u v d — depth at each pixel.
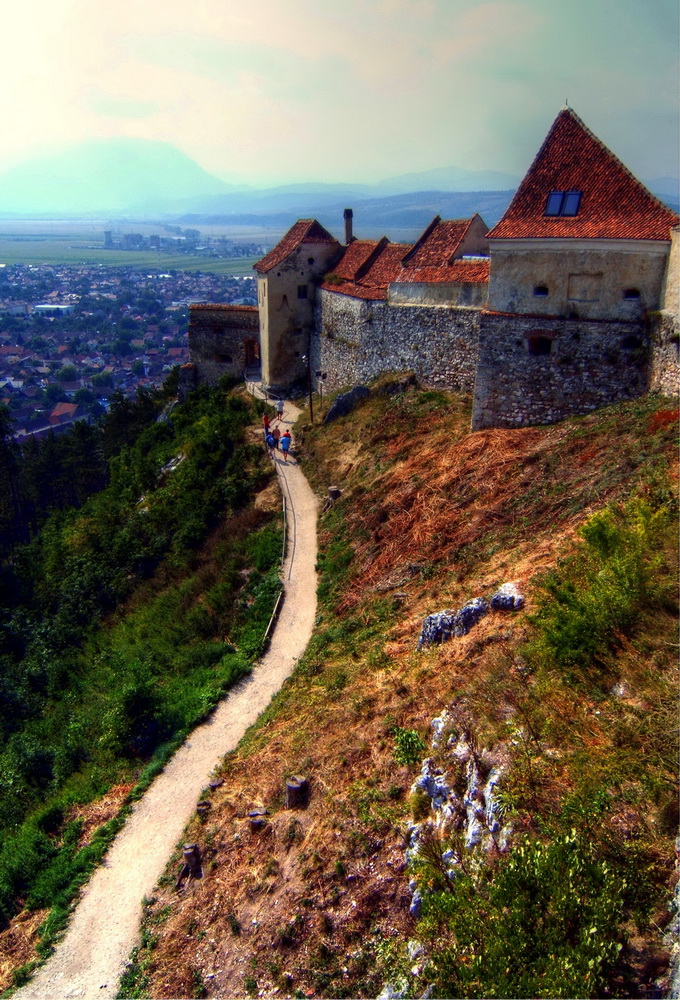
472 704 12.09
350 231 43.88
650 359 20.45
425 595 18.31
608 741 9.99
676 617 11.48
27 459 61.41
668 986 7.39
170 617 24.78
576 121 22.45
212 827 14.24
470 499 20.81
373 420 29.58
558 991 7.25
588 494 17.34
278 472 31.22
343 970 10.02
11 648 28.73
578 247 21.03
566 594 12.43
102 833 15.43
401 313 31.03
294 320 41.81
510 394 23.12
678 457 16.31
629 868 8.38
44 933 13.35
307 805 12.98
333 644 19.06
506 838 9.38
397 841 11.12
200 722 18.25
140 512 33.31
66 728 20.55
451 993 8.05
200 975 11.36
